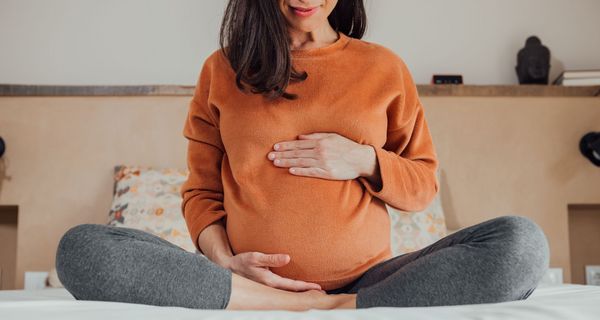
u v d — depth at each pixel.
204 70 1.57
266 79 1.38
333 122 1.39
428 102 3.03
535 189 3.00
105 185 2.96
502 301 1.10
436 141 3.01
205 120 1.55
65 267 1.15
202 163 1.54
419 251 1.27
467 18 3.20
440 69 3.17
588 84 3.04
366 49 1.49
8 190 2.95
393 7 3.20
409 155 1.50
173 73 3.14
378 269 1.33
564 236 2.98
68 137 2.98
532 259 1.10
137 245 1.16
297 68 1.43
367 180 1.41
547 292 1.52
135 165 2.97
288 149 1.36
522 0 3.21
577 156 3.01
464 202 2.98
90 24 3.14
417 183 1.41
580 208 3.17
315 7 1.39
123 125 2.99
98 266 1.12
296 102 1.39
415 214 2.62
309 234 1.33
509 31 3.20
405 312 0.93
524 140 3.02
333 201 1.34
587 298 1.14
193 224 1.47
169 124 3.00
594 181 3.00
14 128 2.98
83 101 3.00
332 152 1.34
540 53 3.06
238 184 1.39
